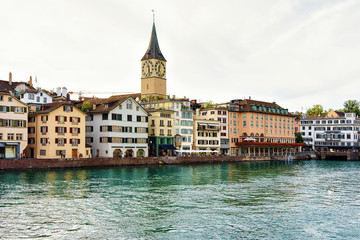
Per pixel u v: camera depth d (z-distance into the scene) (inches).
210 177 2437.3
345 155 4928.6
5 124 2738.7
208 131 4416.8
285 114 5625.0
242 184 2112.5
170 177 2389.3
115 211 1386.6
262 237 1109.7
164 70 5639.8
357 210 1440.7
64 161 2741.1
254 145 4842.5
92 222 1241.4
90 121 3503.9
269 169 3208.7
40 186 1897.1
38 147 3019.2
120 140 3425.2
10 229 1159.0
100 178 2269.9
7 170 2481.5
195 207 1465.3
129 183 2069.4
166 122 3897.6
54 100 4106.8
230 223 1242.6
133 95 5743.1
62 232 1136.8
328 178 2498.8
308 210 1434.5
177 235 1119.0
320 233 1147.9
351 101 6825.8
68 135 3068.4
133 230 1162.6
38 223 1222.9
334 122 5979.3
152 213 1363.2
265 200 1625.2
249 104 5093.5
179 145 4042.8
